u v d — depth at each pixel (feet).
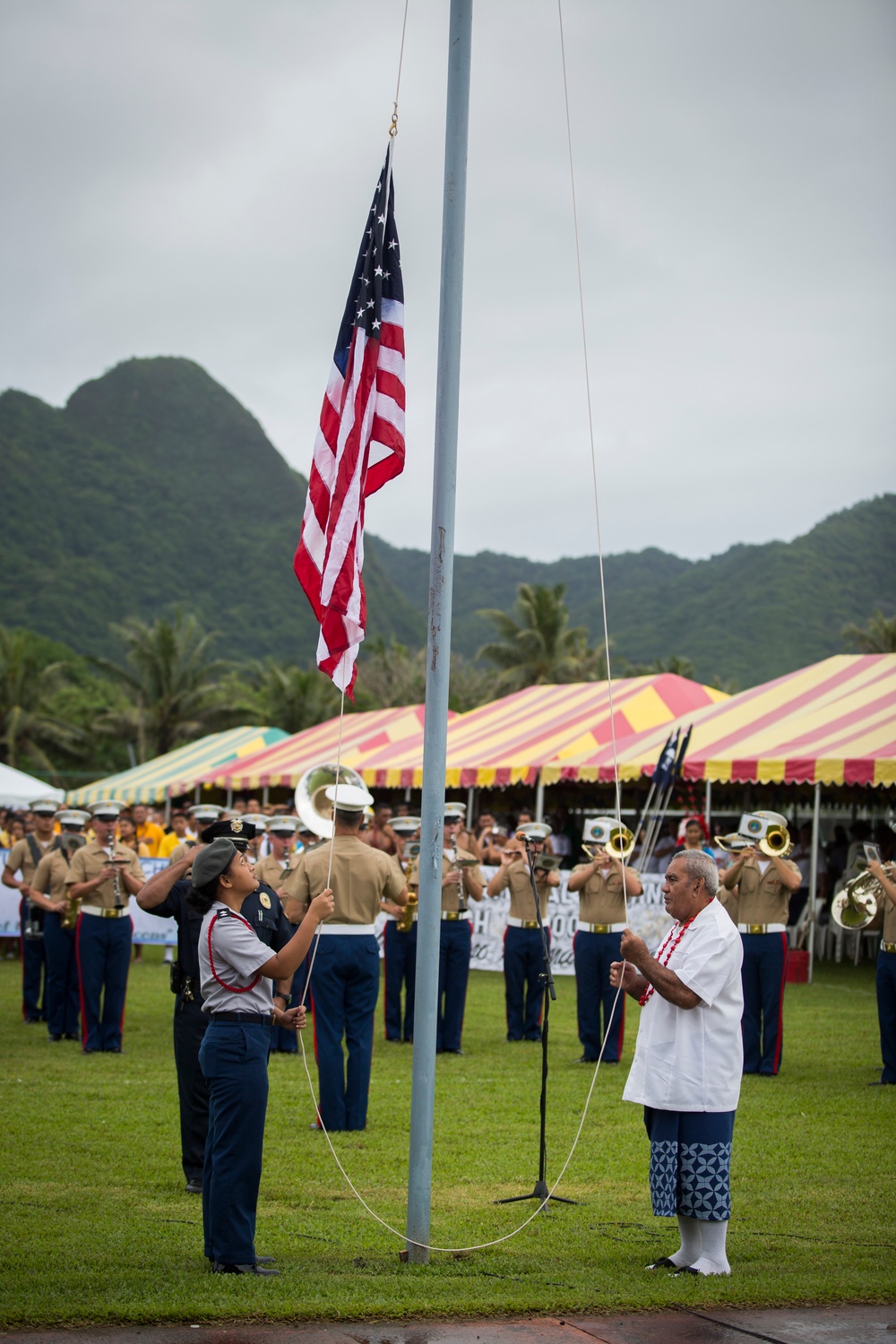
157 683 228.43
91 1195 23.41
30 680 231.91
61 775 223.71
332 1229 21.62
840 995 55.26
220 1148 18.69
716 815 93.40
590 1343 15.40
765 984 37.32
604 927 40.01
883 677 70.44
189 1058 23.93
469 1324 16.19
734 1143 28.22
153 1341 15.21
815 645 510.99
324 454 23.22
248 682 312.50
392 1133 29.45
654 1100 19.06
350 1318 16.30
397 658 257.55
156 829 76.18
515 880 44.52
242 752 125.59
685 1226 19.56
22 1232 20.79
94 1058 38.83
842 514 606.55
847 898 36.29
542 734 81.46
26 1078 35.29
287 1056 41.50
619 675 299.38
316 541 23.07
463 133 20.90
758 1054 37.42
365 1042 29.96
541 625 212.23
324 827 32.63
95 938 39.91
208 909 19.08
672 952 19.61
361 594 22.22
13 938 71.67
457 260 20.81
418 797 107.65
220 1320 16.11
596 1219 22.54
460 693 239.71
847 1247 20.62
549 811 100.58
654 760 68.69
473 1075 37.24
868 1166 26.27
